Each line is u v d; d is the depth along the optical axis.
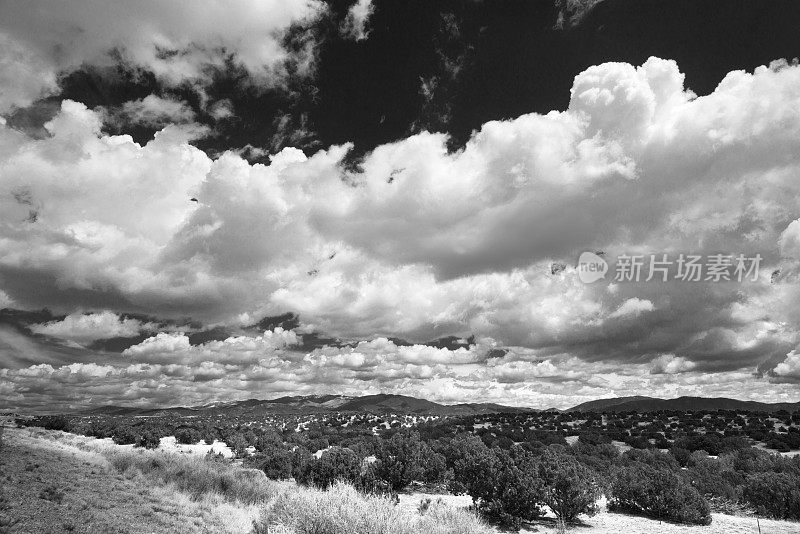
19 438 23.00
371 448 31.50
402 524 9.91
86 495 13.00
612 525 14.73
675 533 13.48
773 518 16.69
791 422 65.75
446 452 29.94
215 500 16.38
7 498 11.06
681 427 64.38
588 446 42.25
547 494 14.78
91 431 52.22
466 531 10.73
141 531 10.62
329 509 9.96
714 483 21.36
